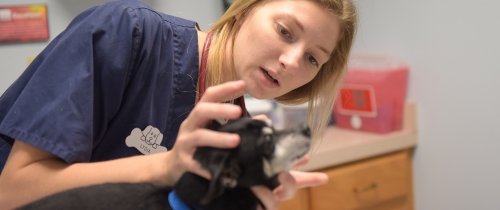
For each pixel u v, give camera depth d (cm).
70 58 79
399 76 196
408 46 196
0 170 88
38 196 73
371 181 184
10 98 88
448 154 187
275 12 91
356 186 179
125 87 88
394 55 203
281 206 161
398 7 198
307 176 81
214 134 62
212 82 99
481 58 169
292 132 74
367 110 199
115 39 84
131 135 93
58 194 71
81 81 77
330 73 116
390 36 204
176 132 99
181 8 185
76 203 69
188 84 99
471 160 178
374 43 211
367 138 187
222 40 99
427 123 194
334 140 185
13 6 157
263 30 91
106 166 74
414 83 197
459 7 174
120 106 89
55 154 74
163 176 70
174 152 67
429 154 195
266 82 94
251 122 70
